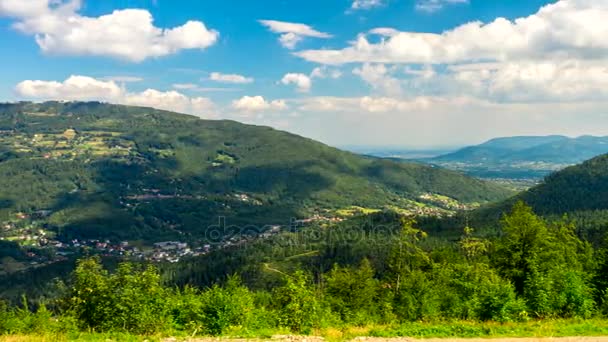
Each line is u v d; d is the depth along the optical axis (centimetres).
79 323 2203
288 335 2052
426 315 3184
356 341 1962
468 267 4066
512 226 4203
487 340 1984
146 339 1938
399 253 5403
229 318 2198
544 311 2658
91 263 2325
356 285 4669
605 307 2717
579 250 4891
